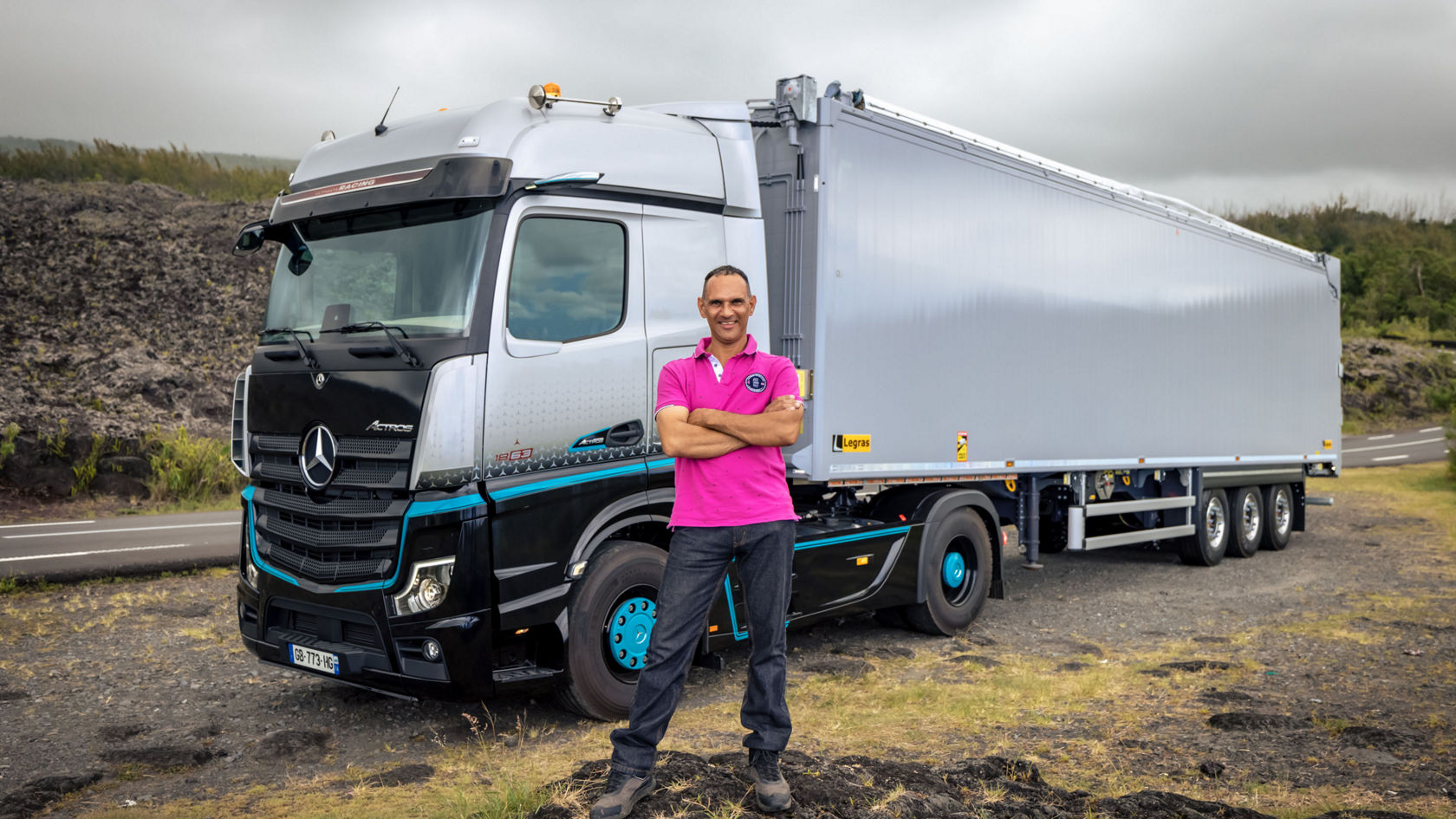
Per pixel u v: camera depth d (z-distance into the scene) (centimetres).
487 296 496
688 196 588
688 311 583
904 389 723
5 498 1562
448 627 479
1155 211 1038
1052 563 1213
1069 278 909
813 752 488
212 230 2986
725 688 630
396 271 524
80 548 1150
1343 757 486
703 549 347
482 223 505
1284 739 516
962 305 780
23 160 3372
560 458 520
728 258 609
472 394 486
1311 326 1390
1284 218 9588
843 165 671
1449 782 451
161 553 1106
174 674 646
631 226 559
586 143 545
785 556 351
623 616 550
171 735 530
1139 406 1015
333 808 413
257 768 481
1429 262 6931
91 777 454
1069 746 505
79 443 1694
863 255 687
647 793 343
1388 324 6266
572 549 520
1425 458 3056
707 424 342
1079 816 376
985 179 805
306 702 594
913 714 565
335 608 508
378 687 515
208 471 1767
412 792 436
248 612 573
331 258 553
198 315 2581
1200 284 1127
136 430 1844
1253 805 420
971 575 804
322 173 584
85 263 2617
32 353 2134
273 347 559
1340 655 715
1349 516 1714
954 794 392
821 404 654
